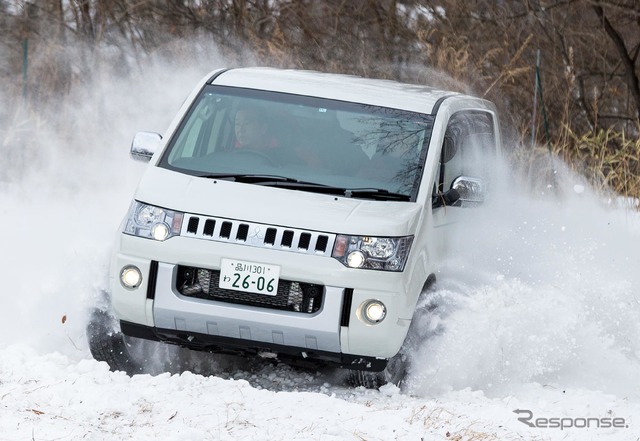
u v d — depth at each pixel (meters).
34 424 12.47
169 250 15.64
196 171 17.17
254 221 15.62
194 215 15.78
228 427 13.03
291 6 43.00
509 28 42.41
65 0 43.62
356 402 15.78
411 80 41.47
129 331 16.11
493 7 43.31
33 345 17.53
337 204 16.28
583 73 41.78
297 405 14.28
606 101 42.62
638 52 41.22
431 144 17.86
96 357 16.69
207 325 15.55
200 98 18.66
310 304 15.57
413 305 15.98
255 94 18.64
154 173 17.00
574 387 17.97
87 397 13.82
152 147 18.31
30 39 42.16
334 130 17.98
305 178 17.06
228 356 18.06
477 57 40.69
